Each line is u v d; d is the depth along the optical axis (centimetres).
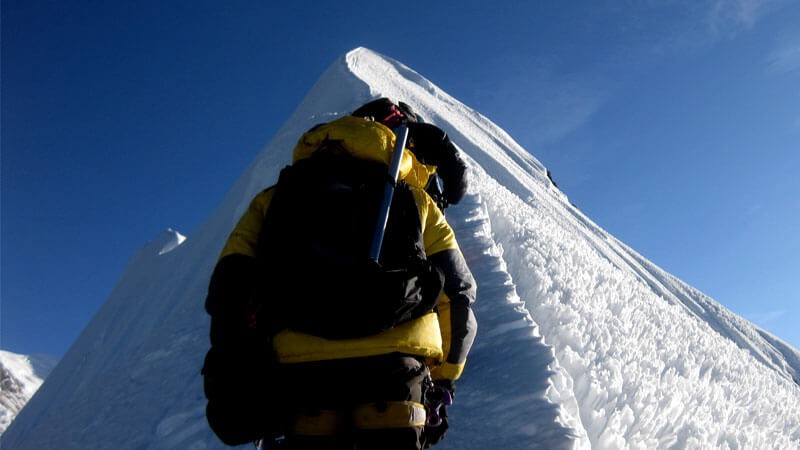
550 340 376
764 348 2873
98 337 941
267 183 728
